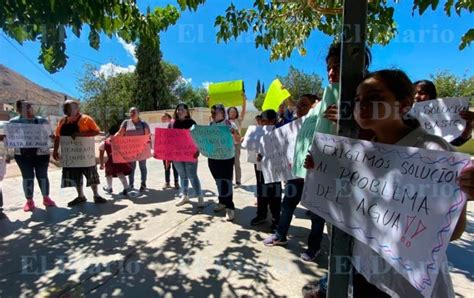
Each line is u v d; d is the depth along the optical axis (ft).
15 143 14.03
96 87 71.56
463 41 8.87
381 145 3.79
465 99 7.94
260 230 12.16
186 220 13.32
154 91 95.35
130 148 17.34
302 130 7.89
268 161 10.69
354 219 4.03
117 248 10.52
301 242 10.95
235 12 11.03
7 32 6.84
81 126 15.21
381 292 4.69
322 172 4.34
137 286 8.18
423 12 6.73
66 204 15.83
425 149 3.48
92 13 7.12
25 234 11.81
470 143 41.86
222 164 13.07
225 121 14.62
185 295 7.76
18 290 8.04
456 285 7.88
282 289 7.96
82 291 7.97
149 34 9.48
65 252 10.23
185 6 8.30
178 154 15.01
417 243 3.45
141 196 17.39
